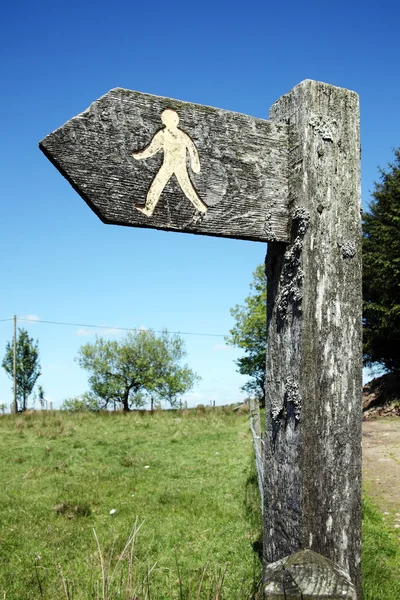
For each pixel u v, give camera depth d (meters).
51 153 2.05
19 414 20.33
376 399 19.89
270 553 2.52
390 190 19.84
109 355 31.47
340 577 1.59
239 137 2.41
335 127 2.53
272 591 1.55
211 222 2.31
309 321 2.38
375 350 20.23
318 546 2.32
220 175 2.35
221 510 6.16
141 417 18.98
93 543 5.13
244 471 8.33
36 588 4.05
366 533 5.11
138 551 4.86
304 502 2.31
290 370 2.43
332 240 2.46
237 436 12.68
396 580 4.03
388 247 18.56
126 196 2.16
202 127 2.33
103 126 2.15
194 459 10.08
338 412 2.40
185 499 6.78
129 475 8.62
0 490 7.70
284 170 2.50
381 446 11.38
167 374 32.22
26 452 11.53
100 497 7.10
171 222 2.23
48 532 5.50
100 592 3.40
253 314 24.77
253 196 2.41
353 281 2.49
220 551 4.81
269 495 2.54
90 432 15.08
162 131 2.25
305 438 2.33
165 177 2.24
